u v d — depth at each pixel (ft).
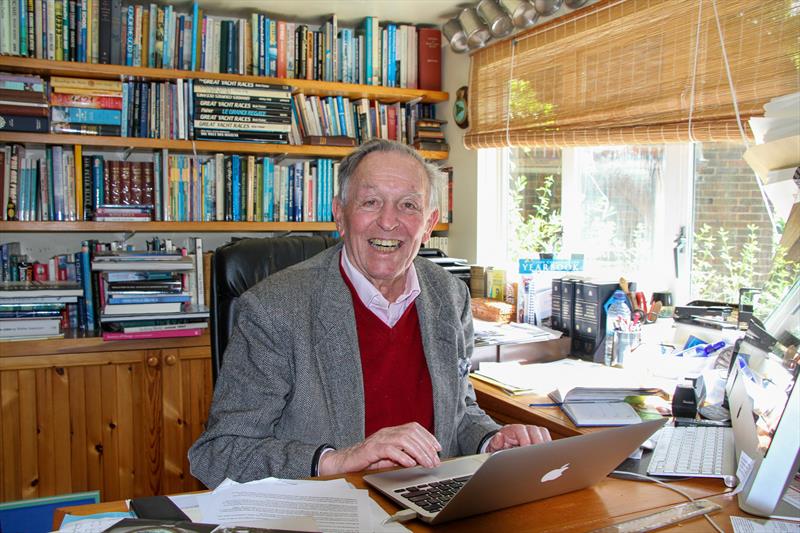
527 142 8.66
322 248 5.66
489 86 9.39
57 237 9.36
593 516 3.07
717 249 7.06
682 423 4.56
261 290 4.40
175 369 8.35
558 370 6.29
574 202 8.69
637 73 7.17
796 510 3.13
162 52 8.80
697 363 5.83
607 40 7.50
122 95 8.52
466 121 9.92
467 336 5.11
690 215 7.34
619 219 8.12
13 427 7.77
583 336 7.03
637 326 6.58
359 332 4.57
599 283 6.88
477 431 4.52
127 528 2.54
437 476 3.49
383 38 10.00
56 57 8.30
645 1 7.02
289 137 9.48
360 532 2.79
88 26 8.42
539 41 8.45
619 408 4.92
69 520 2.89
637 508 3.17
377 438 3.66
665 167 7.54
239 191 9.21
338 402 4.24
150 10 8.73
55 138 8.22
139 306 8.30
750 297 6.13
